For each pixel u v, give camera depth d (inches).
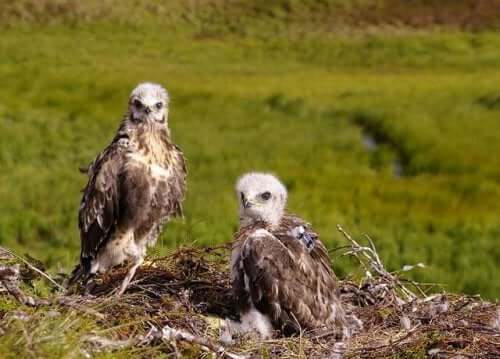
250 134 1473.9
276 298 311.6
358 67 2736.2
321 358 282.2
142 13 3316.9
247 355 280.5
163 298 319.3
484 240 853.2
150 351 268.1
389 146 1353.3
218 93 1891.0
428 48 2955.2
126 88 1959.9
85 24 3152.1
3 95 1845.5
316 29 3270.2
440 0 3499.0
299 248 323.0
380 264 358.9
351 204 1008.2
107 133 1455.5
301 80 2305.6
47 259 679.1
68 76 2094.0
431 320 309.3
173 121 1594.5
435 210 995.3
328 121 1610.5
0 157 1196.5
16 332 256.4
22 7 3218.5
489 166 1188.5
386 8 3464.6
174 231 623.5
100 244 358.9
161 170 358.3
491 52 2861.7
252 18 3373.5
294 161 1255.5
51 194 986.7
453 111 1628.9
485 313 317.7
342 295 346.6
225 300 339.0
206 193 1013.2
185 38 3125.0
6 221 851.4
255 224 334.3
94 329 274.5
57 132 1403.8
